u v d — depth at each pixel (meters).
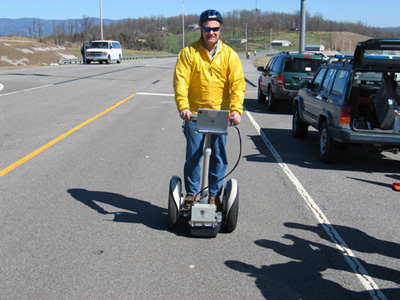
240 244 4.45
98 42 43.91
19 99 14.64
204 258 4.11
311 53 14.48
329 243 4.57
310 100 9.27
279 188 6.39
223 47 4.40
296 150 9.02
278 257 4.20
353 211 5.55
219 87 4.49
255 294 3.53
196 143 4.54
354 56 7.41
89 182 6.25
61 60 43.47
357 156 8.75
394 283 3.80
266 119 12.98
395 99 7.71
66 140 8.88
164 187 6.14
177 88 4.36
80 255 4.07
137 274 3.76
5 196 5.55
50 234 4.50
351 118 7.52
